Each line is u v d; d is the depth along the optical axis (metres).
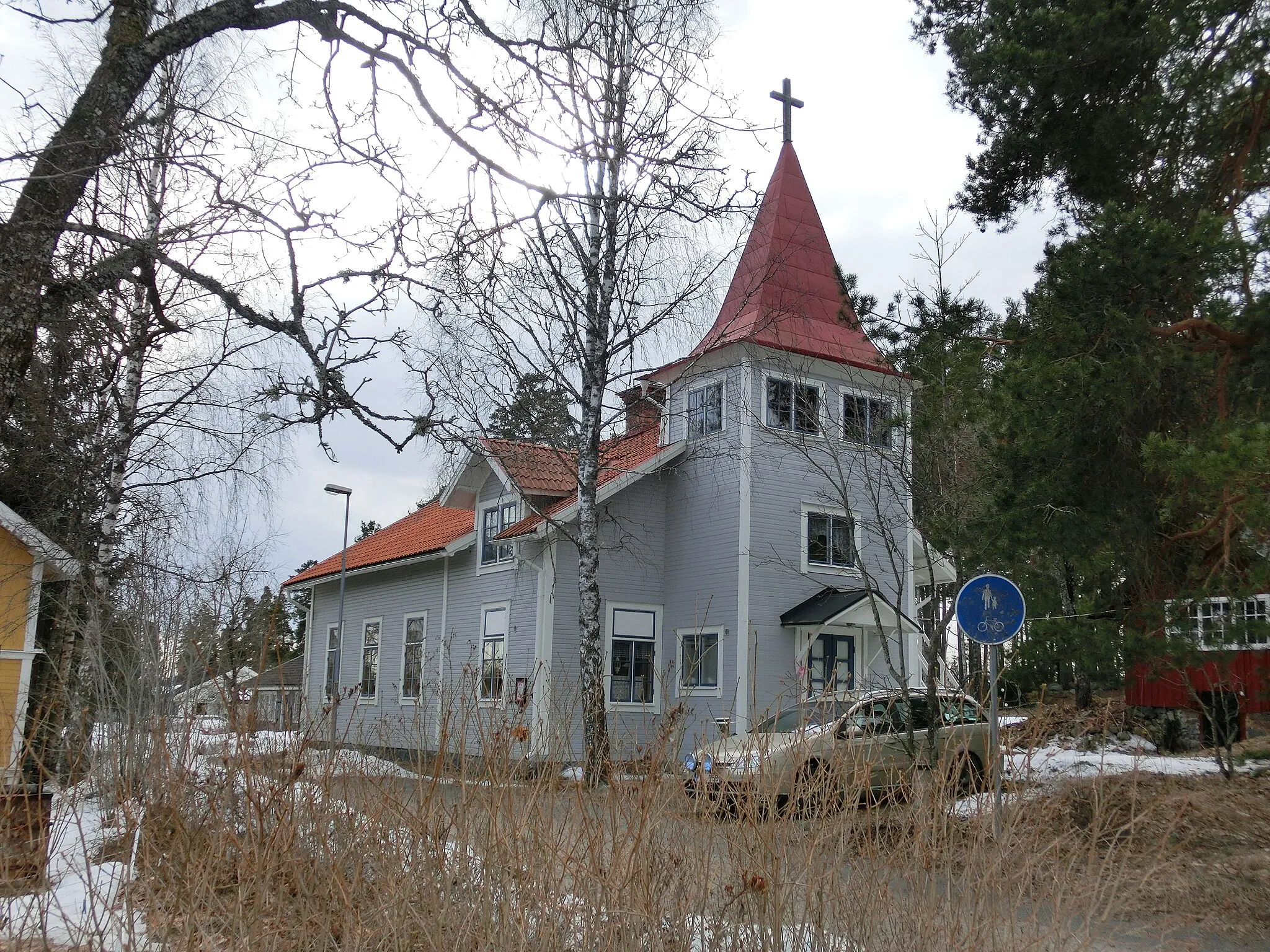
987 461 12.05
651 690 21.59
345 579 29.34
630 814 4.62
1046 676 11.08
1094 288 11.20
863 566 12.81
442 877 4.50
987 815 5.33
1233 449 9.43
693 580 21.72
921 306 13.50
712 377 21.98
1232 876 8.06
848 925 4.69
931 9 15.80
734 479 21.05
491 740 4.84
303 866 4.73
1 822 4.97
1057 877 5.12
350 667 29.80
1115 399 10.87
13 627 12.13
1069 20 12.54
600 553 21.62
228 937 4.58
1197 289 11.12
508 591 22.94
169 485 15.38
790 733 5.59
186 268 8.54
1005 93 13.63
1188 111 12.40
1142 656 10.42
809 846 4.72
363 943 4.38
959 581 11.93
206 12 8.70
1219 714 14.49
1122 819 7.96
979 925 4.77
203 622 8.31
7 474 12.51
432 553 25.14
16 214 7.89
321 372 8.48
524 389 16.83
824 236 23.16
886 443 14.62
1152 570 11.73
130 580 10.04
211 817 5.05
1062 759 8.94
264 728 5.70
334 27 8.99
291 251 8.89
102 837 5.68
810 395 19.78
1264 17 12.08
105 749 6.70
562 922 4.49
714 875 4.79
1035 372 11.25
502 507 23.81
